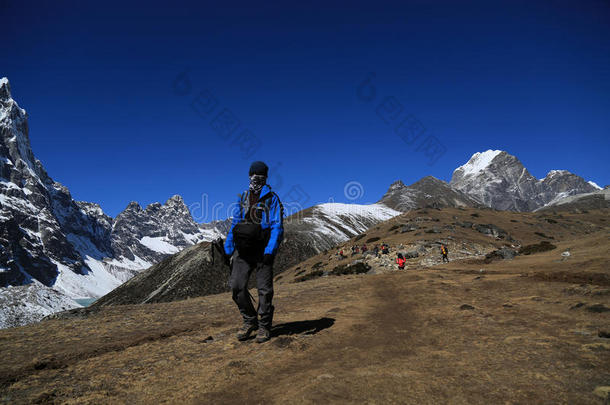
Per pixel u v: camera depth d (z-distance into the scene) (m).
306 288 10.28
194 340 3.56
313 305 6.18
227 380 2.15
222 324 4.60
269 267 3.33
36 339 3.91
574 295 4.42
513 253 20.81
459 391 1.66
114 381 2.29
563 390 1.56
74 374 2.49
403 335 3.18
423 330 3.32
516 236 54.31
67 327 4.69
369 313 4.81
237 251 3.46
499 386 1.68
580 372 1.76
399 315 4.44
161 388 2.10
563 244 20.91
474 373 1.91
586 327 2.72
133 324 4.89
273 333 3.65
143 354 3.03
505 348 2.36
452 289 6.92
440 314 4.18
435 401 1.56
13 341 3.80
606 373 1.70
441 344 2.69
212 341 3.47
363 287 9.44
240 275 3.36
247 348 3.03
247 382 2.11
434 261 27.25
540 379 1.72
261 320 3.29
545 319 3.21
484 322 3.40
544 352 2.17
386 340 3.03
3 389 2.18
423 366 2.11
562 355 2.07
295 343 3.03
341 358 2.51
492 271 11.86
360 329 3.61
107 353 3.16
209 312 6.00
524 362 2.01
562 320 3.08
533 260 15.97
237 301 3.39
